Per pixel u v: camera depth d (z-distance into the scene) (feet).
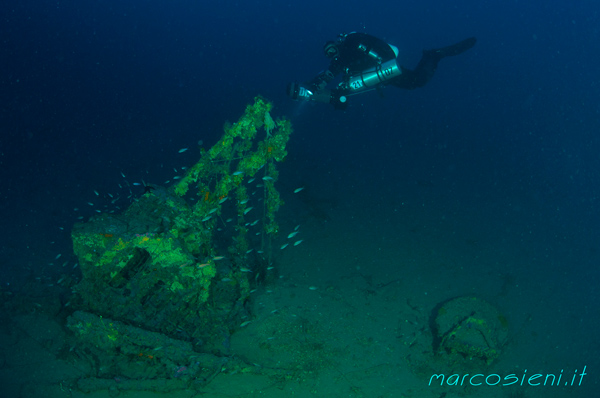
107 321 14.83
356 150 43.83
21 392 14.24
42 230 25.77
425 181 37.47
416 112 61.82
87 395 14.52
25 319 17.44
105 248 14.43
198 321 16.80
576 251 28.58
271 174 18.56
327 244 26.63
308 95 21.57
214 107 54.49
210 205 17.16
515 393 17.38
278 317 19.43
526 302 23.21
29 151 36.17
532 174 41.19
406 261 25.67
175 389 14.92
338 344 18.42
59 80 58.23
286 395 15.46
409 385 16.94
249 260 23.86
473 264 26.04
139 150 38.91
